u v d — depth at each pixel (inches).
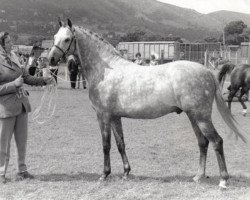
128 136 381.4
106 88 233.8
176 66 223.9
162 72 225.3
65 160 290.2
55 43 239.0
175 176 250.5
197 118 219.0
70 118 487.2
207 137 219.5
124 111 231.9
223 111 226.2
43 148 327.3
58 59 239.5
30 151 315.9
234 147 338.3
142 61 829.2
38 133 390.3
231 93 531.5
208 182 234.5
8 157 238.1
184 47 1935.3
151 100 223.3
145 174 255.4
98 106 239.0
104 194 213.3
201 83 218.2
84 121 466.6
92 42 243.9
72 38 240.4
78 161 287.7
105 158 239.9
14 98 235.0
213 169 267.3
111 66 238.1
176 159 296.4
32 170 264.5
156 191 217.6
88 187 225.9
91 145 340.2
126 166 243.8
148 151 320.2
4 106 231.8
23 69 251.8
